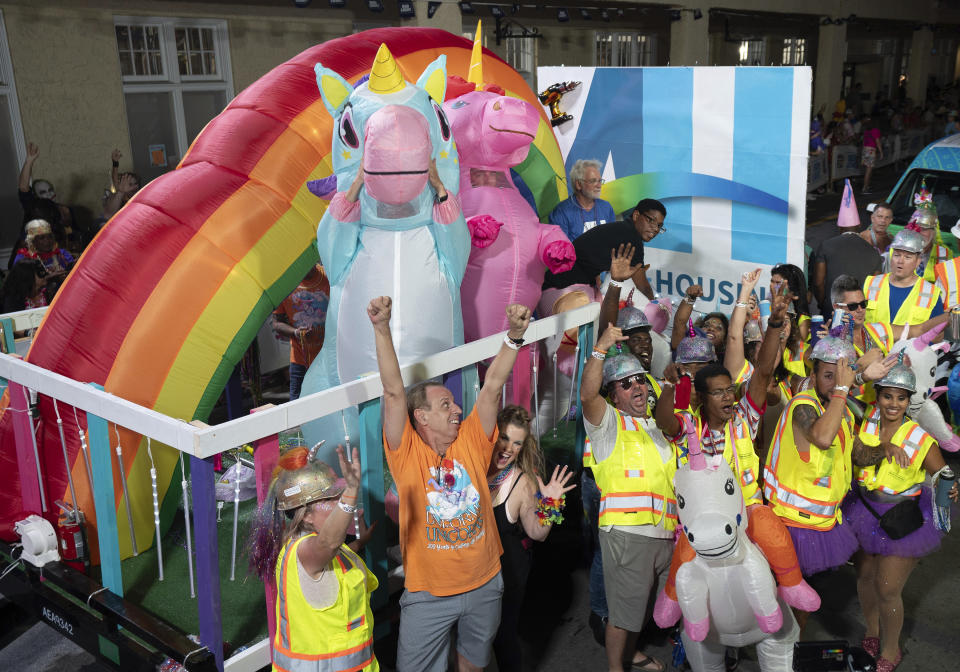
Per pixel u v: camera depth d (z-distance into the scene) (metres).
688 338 4.06
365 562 3.60
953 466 6.18
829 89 23.64
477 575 3.21
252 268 4.17
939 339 5.28
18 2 8.34
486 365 4.52
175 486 4.18
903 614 4.37
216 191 4.22
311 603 2.79
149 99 9.74
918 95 30.11
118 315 3.96
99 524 3.48
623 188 6.36
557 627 4.42
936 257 7.02
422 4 11.95
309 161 4.43
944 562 5.05
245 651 3.25
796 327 5.00
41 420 3.84
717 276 5.95
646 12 18.11
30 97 8.58
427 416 3.20
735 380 4.29
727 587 3.26
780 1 20.47
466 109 4.41
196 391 4.10
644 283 5.39
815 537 3.78
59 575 3.66
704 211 5.92
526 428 3.56
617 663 3.88
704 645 3.50
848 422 3.79
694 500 3.21
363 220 3.74
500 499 3.59
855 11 24.19
